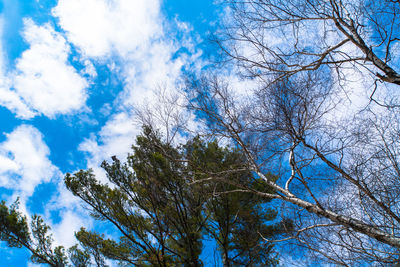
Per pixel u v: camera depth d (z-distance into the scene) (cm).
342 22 370
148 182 654
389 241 346
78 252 731
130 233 684
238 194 718
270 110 479
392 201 400
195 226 740
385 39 342
